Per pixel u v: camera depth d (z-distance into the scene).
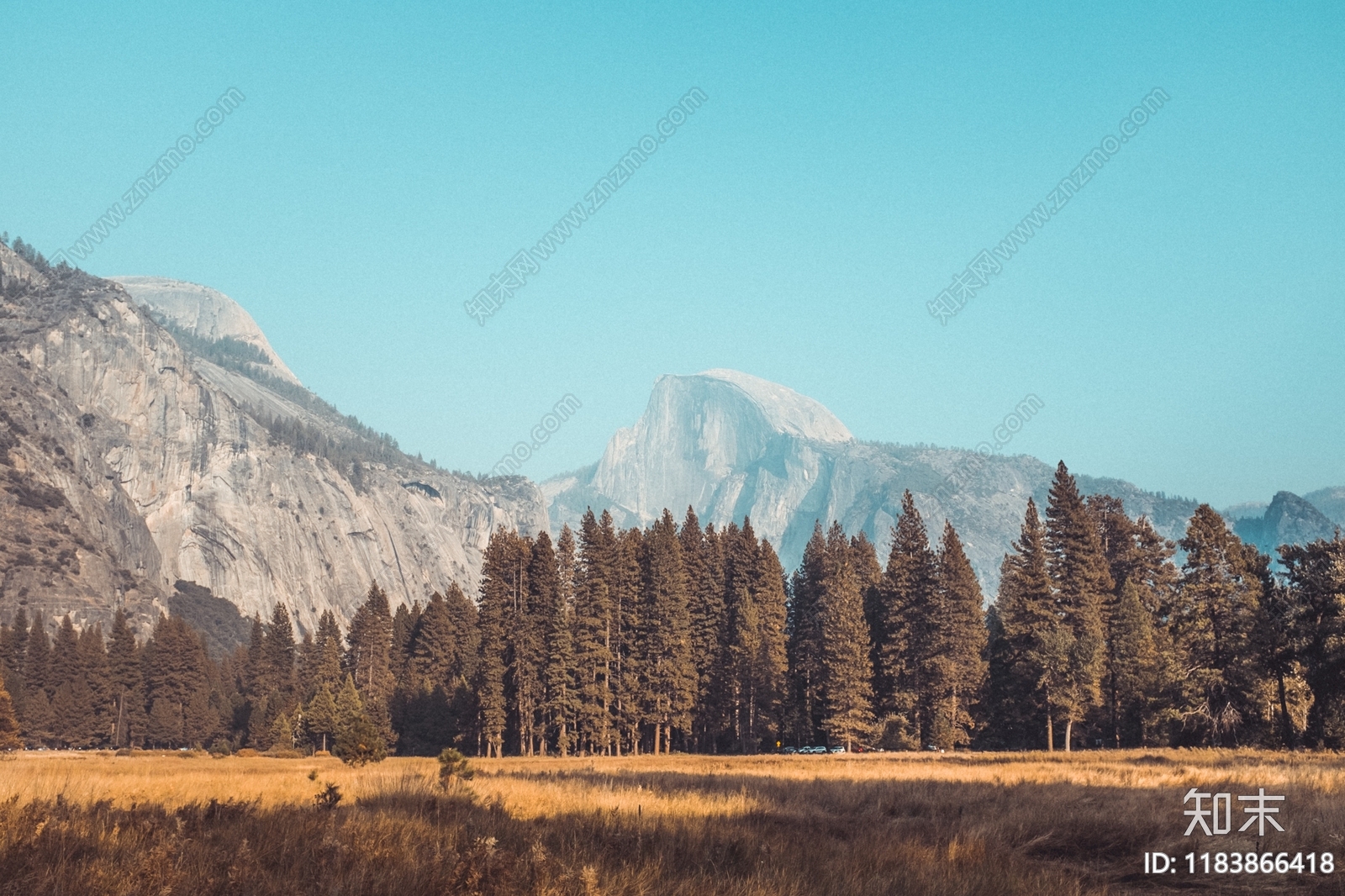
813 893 14.84
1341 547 64.38
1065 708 79.69
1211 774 36.25
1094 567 92.00
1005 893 15.39
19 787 20.50
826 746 98.75
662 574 96.19
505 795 26.62
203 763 60.53
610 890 14.06
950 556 91.19
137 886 12.51
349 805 22.41
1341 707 63.12
